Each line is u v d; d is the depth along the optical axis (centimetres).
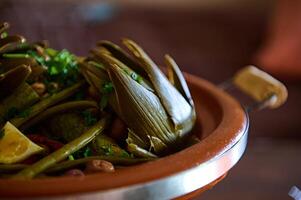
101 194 42
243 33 173
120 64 55
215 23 176
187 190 46
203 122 63
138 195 44
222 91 66
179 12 179
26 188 42
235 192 98
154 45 166
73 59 62
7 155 50
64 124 55
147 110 53
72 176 45
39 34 121
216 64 160
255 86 69
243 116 59
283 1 156
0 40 58
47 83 58
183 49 167
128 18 174
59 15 133
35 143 52
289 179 103
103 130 54
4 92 55
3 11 120
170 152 55
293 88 144
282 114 136
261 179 103
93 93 57
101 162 48
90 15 157
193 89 68
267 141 130
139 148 52
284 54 148
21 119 54
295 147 120
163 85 55
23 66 54
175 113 55
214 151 49
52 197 42
